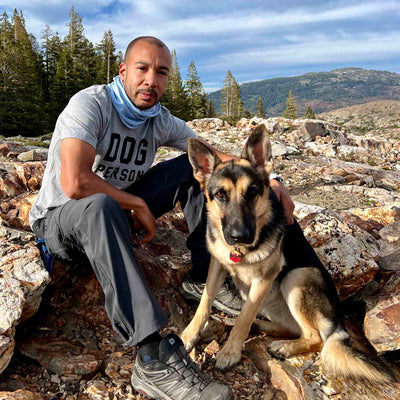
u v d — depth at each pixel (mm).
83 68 55125
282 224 3287
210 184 3271
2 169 4113
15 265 2697
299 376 2703
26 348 2582
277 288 3430
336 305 3283
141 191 3328
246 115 69750
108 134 2881
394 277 3645
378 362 2863
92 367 2494
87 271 3262
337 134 14008
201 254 3445
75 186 2506
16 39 67688
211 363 2846
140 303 2264
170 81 61688
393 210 5461
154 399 2363
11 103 40469
